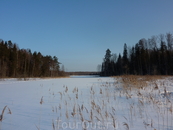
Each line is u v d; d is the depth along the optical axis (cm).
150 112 370
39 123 311
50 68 5462
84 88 959
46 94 729
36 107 457
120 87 852
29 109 433
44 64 5175
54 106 466
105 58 5878
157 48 3562
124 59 5112
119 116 347
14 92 822
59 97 632
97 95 650
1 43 3906
